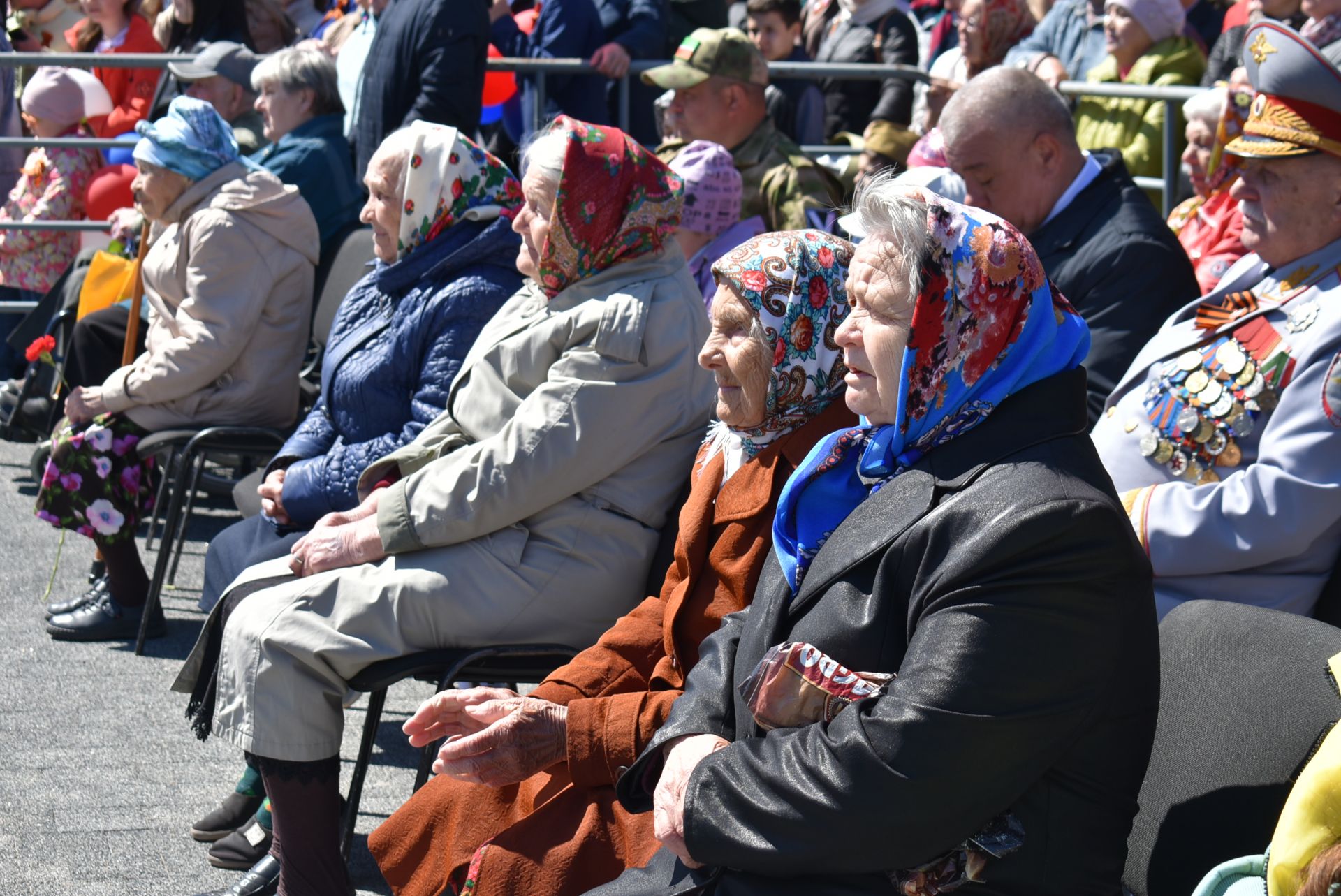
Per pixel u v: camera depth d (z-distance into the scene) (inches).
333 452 262.7
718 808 138.0
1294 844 116.6
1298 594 191.5
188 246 333.1
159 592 327.0
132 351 358.9
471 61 409.4
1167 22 405.4
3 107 538.3
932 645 131.0
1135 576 133.1
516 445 216.4
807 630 143.9
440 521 216.2
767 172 357.1
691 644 188.4
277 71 398.6
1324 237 198.4
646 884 149.8
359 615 211.6
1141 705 135.2
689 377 223.8
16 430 485.7
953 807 128.3
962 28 459.8
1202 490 194.2
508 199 268.5
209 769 267.4
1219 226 321.4
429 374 256.1
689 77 354.0
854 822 130.1
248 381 334.6
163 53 511.8
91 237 491.8
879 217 145.3
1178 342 212.8
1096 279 257.9
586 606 220.4
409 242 264.4
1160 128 398.0
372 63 409.4
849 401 149.8
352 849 240.8
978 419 139.4
